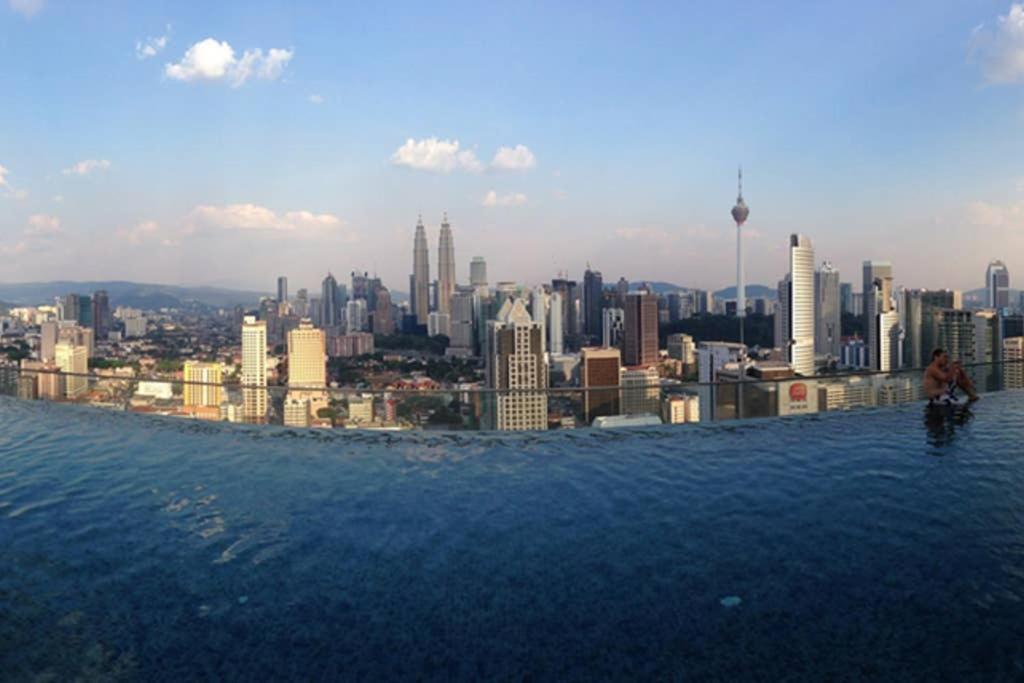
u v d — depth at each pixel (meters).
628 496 9.45
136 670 5.04
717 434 13.77
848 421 14.77
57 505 9.32
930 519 8.16
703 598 6.14
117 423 15.91
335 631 5.62
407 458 12.19
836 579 6.49
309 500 9.52
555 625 5.66
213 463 11.84
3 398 18.55
